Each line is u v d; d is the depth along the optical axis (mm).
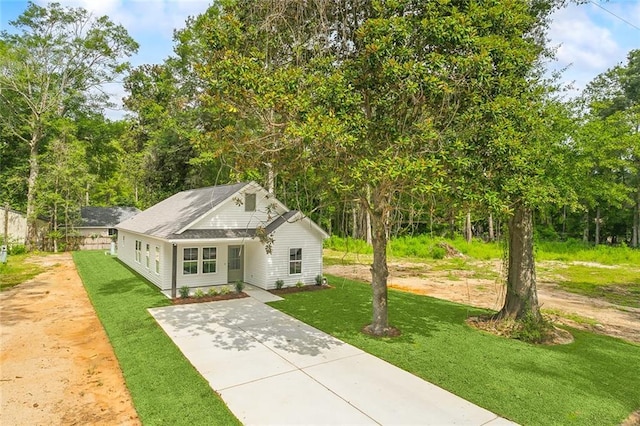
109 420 5684
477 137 7117
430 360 7973
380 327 9812
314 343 8984
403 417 5715
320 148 7512
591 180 13141
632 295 15984
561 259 28125
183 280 15211
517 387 6793
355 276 19766
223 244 16062
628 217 39531
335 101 6891
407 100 7309
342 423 5520
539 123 8055
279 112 7293
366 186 8625
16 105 31000
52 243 30531
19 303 13070
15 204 32656
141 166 31922
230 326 10273
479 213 8172
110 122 36812
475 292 15797
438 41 6742
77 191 30859
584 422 5699
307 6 7969
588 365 7879
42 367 7660
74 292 14883
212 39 7492
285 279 15859
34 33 29922
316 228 16312
